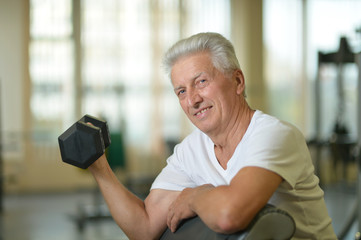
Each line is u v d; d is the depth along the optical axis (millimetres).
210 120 1255
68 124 7066
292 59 7797
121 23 7215
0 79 6844
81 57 7105
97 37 7148
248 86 7652
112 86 7172
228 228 965
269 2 7715
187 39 1272
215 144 1328
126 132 7133
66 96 7066
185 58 1264
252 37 7656
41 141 6973
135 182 6504
